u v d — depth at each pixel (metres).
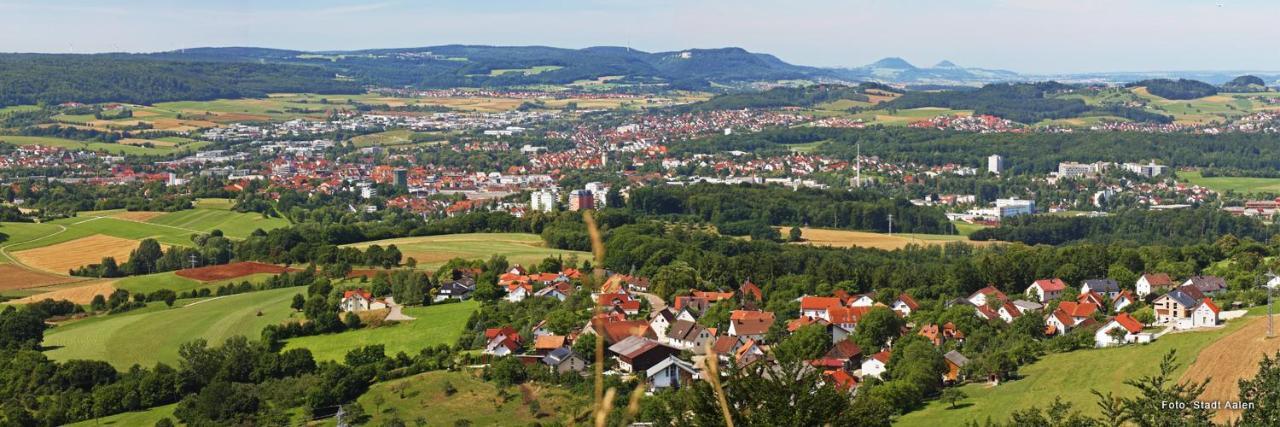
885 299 173.00
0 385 135.00
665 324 153.62
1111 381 115.31
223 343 147.62
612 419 100.31
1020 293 187.00
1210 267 194.00
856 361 137.00
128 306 180.88
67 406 127.50
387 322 161.75
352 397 126.69
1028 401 112.56
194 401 125.50
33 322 157.50
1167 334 136.62
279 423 119.88
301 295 169.00
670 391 112.56
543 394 122.12
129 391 129.62
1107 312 166.12
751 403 54.72
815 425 54.53
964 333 150.38
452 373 131.62
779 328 150.25
